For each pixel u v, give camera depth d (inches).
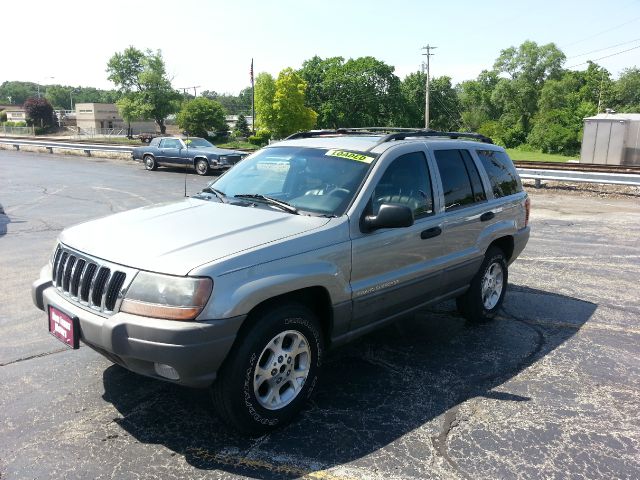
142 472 115.2
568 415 143.9
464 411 144.6
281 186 163.8
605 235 392.2
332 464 119.8
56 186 644.7
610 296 251.4
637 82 2952.8
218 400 123.9
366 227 146.5
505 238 222.1
